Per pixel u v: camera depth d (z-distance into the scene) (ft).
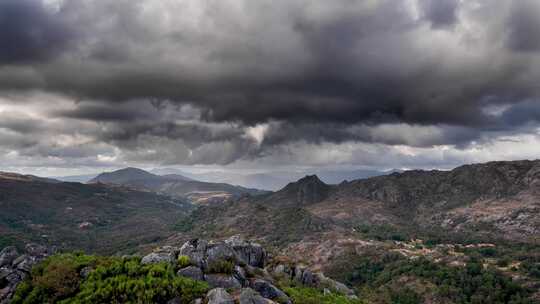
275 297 152.76
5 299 131.95
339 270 554.05
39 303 128.06
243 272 163.53
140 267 144.36
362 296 426.10
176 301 128.36
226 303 121.70
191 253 164.76
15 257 154.10
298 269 214.48
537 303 366.43
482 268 449.06
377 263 546.67
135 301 125.18
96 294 127.44
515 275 431.43
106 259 153.17
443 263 484.74
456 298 393.50
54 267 142.61
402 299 411.34
